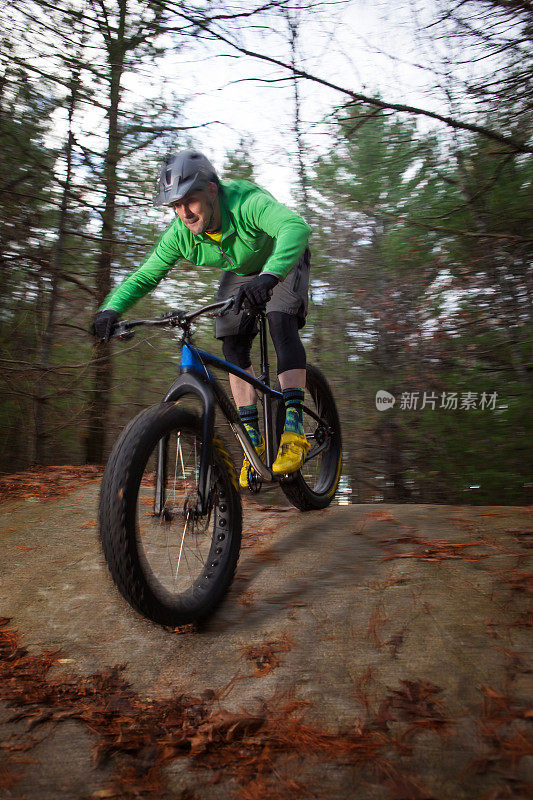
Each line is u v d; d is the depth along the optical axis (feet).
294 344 8.64
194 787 4.18
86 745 4.62
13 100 17.20
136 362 22.79
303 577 7.21
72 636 6.22
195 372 6.78
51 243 19.12
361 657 5.54
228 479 6.98
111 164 19.11
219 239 7.92
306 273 8.84
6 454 21.80
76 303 20.94
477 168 17.10
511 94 13.64
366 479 24.62
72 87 17.57
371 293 22.34
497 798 3.86
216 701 5.14
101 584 7.24
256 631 6.13
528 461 19.86
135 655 5.86
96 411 22.34
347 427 24.67
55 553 8.22
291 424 8.55
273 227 7.39
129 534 5.39
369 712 4.83
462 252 18.86
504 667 5.21
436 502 23.16
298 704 5.00
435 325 20.92
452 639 5.66
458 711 4.73
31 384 20.48
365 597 6.58
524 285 18.40
